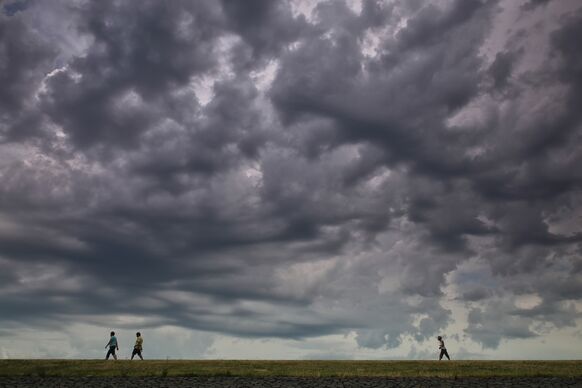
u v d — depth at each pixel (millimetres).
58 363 37500
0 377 29984
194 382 28969
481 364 41156
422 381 29969
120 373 31984
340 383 28922
